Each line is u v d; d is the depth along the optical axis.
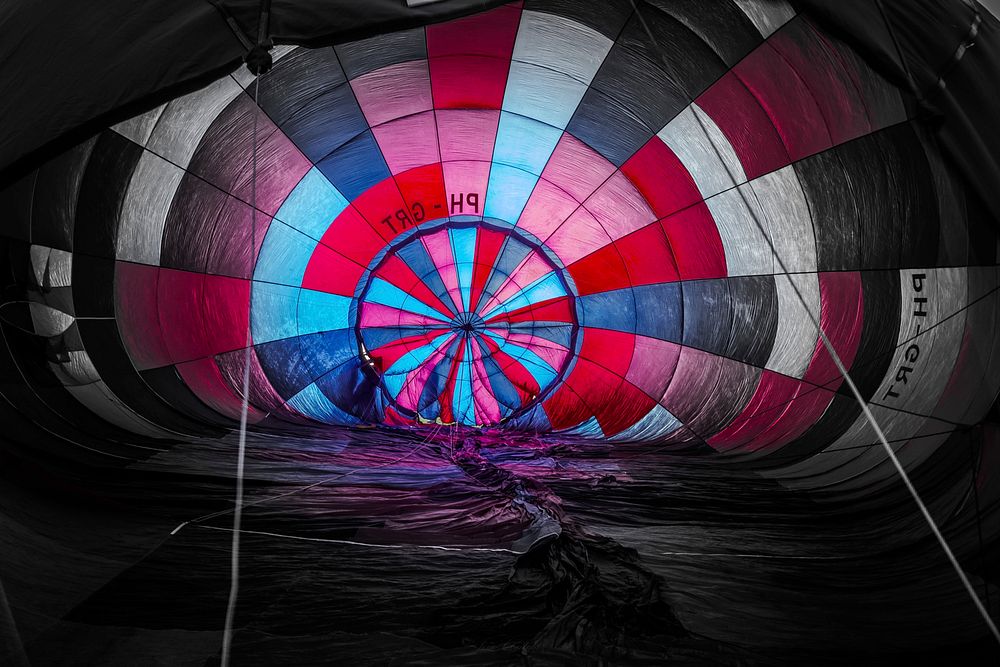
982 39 5.13
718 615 3.82
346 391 10.26
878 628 3.74
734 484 6.93
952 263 6.26
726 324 9.23
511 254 10.80
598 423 10.14
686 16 7.04
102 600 3.62
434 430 9.77
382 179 9.95
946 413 6.30
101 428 6.88
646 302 10.18
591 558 4.56
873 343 7.38
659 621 3.64
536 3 7.31
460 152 9.84
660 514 5.86
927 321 6.71
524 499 5.92
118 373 7.86
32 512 4.69
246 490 5.84
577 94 8.72
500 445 8.86
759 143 7.84
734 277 8.99
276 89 8.12
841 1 5.46
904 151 6.42
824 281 7.93
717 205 8.75
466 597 3.83
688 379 9.65
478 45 8.09
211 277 9.12
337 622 3.46
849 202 7.30
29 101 5.25
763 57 7.01
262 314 9.80
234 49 5.18
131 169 7.75
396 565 4.32
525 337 10.90
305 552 4.50
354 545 4.68
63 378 7.24
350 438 8.50
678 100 8.11
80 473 5.68
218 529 4.85
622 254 10.18
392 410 10.41
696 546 5.06
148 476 5.92
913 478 6.14
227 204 8.91
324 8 5.12
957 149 5.47
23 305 7.16
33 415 6.47
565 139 9.47
